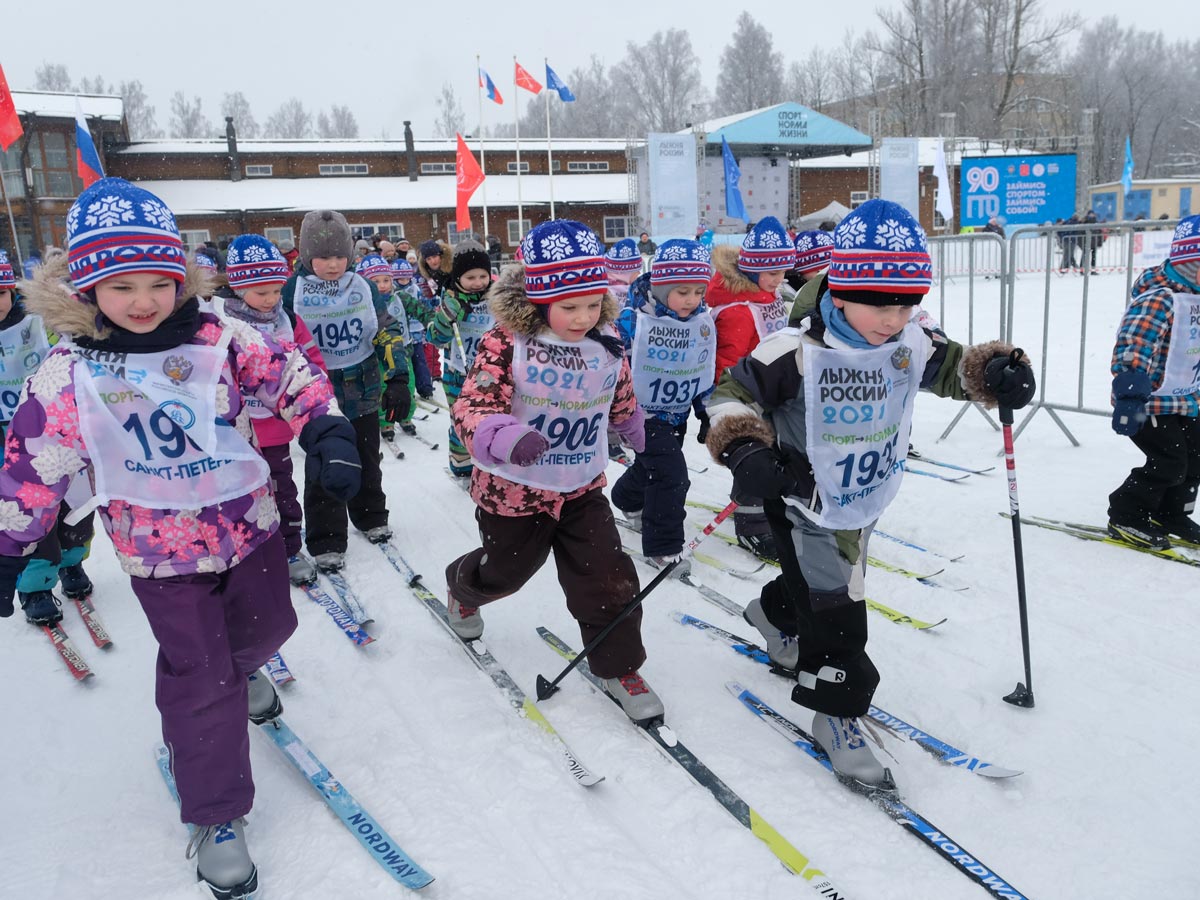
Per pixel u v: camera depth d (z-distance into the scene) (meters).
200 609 2.24
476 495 2.93
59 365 2.09
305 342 4.26
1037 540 4.35
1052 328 11.77
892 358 2.41
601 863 2.26
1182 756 2.61
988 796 2.48
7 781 2.79
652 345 4.09
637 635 2.88
